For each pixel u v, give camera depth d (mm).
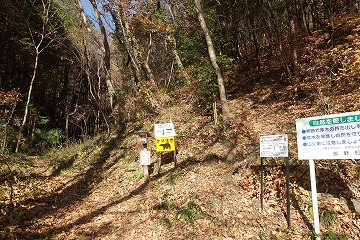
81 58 17031
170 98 14703
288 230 5000
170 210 5938
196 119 11445
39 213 6641
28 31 16641
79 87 22188
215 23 13820
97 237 5465
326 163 6309
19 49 17797
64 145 16750
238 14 15953
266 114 10031
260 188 6324
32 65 19203
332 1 12578
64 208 7062
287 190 5156
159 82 19031
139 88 15031
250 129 9039
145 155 7730
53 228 5938
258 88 13312
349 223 4902
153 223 5660
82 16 14859
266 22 16234
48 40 18156
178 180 7262
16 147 12734
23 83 19500
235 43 16141
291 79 11062
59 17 17016
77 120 21078
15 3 15453
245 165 7207
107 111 20172
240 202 5973
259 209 5707
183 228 5320
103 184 8602
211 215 5574
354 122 4250
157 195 6793
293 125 8336
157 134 8039
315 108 8727
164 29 15156
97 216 6383
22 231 5637
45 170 10602
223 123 9656
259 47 17141
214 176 7121
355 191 5531
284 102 10531
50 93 24094
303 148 4770
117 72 19016
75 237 5504
